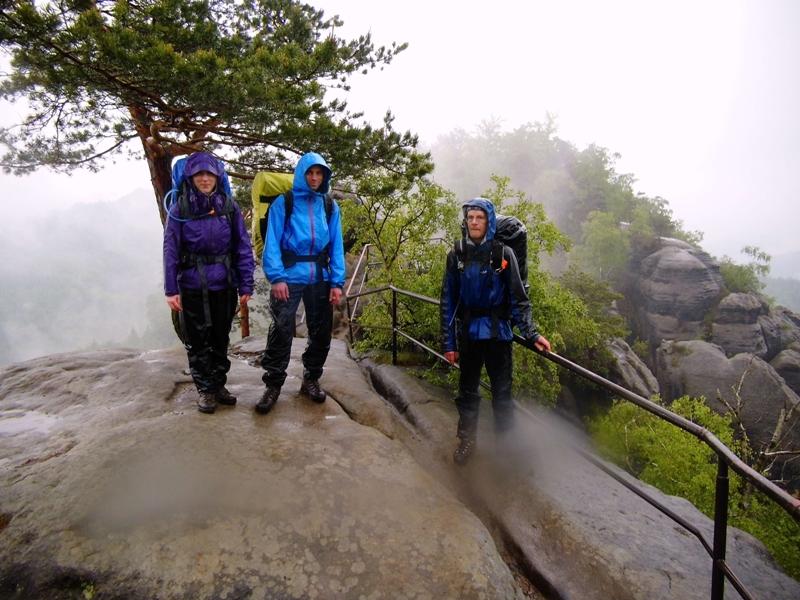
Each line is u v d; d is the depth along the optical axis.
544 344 3.33
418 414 4.64
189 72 6.16
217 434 3.34
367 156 9.08
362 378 5.37
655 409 2.50
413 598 2.31
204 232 3.32
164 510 2.57
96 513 2.52
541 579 2.78
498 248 3.33
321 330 3.97
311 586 2.31
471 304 3.48
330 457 3.22
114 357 5.56
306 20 9.49
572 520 3.18
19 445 3.37
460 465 3.81
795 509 1.58
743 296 40.72
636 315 46.47
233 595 2.23
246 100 6.84
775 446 14.80
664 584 2.67
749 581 2.85
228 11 9.43
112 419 3.72
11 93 9.90
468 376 3.73
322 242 3.69
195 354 3.64
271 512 2.65
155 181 9.23
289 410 3.97
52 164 11.79
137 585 2.22
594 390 18.98
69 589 2.23
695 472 13.72
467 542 2.66
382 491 2.97
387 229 8.46
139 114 8.16
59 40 5.82
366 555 2.50
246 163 10.60
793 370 36.34
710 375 29.14
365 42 9.16
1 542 2.39
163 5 6.61
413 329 6.71
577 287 29.61
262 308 22.36
